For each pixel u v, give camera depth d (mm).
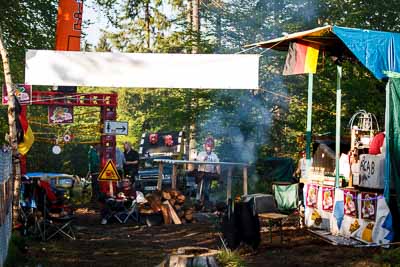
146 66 13805
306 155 14836
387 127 11781
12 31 21328
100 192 19406
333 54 14055
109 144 21203
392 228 11781
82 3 19156
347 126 19672
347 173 13578
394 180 11789
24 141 14398
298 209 15469
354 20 21234
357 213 12547
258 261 11195
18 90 15352
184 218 16609
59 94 20578
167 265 9453
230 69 13797
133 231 15227
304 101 21125
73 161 29922
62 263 11148
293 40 14156
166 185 23484
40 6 21672
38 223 13516
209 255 9375
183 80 13820
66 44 19031
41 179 14195
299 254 11688
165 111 23328
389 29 21672
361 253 11430
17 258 11203
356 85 20016
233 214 12258
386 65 12109
